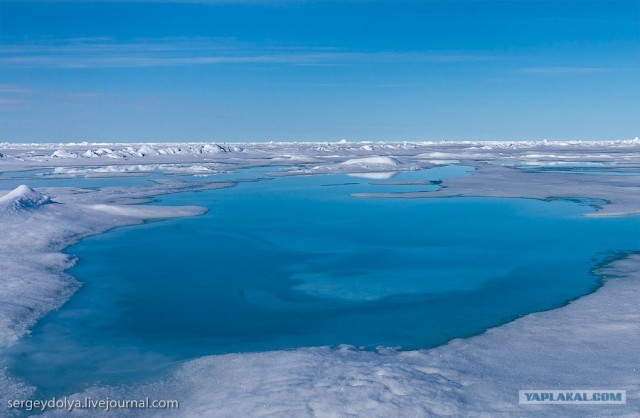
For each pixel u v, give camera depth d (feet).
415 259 49.34
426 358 26.35
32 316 33.86
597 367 24.52
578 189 99.66
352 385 22.57
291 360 26.32
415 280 42.37
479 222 68.44
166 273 45.11
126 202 89.61
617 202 81.82
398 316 34.17
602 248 52.16
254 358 26.94
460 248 53.57
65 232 60.23
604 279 40.86
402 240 57.93
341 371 24.30
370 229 64.64
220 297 38.65
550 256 49.26
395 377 23.22
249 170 174.50
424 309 35.40
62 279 41.70
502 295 37.93
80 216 68.08
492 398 21.54
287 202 90.22
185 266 47.44
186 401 23.07
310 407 20.94
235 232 63.46
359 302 37.27
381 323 32.96
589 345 27.32
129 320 33.86
